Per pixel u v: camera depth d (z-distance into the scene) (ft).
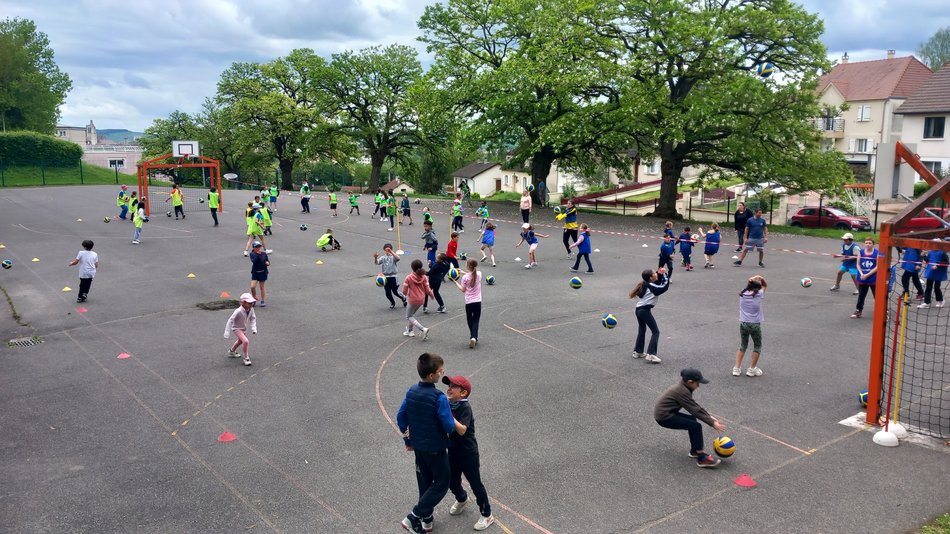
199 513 24.14
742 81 101.35
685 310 53.83
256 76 220.02
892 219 31.09
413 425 21.97
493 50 135.03
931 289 54.95
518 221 111.04
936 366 40.40
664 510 24.22
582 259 76.95
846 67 200.54
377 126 193.57
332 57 187.21
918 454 28.71
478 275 43.27
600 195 198.39
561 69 112.37
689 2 109.19
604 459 28.22
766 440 30.07
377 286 63.16
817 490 25.63
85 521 23.62
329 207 131.64
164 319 51.21
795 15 103.24
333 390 36.27
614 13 111.55
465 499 24.03
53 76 265.75
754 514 23.93
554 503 24.75
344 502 24.88
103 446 29.55
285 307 55.06
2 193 149.18
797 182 110.93
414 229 100.63
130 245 84.38
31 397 35.24
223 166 249.75
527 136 138.21
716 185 127.44
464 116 135.33
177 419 32.48
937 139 134.21
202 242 87.35
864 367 40.01
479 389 36.37
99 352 42.98
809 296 58.90
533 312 52.95
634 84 112.06
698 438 27.43
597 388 36.50
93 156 272.51
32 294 58.75
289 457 28.45
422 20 134.51
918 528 22.99
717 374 38.70
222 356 42.29
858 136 187.83
